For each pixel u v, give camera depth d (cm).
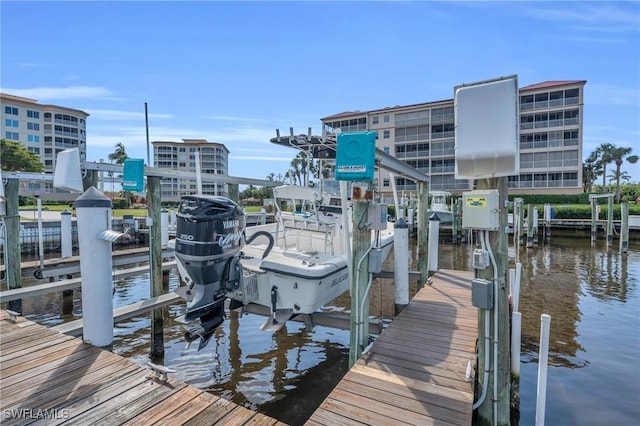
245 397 415
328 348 546
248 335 588
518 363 373
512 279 441
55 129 5703
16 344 323
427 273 659
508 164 244
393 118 4178
